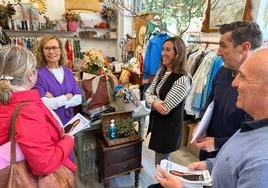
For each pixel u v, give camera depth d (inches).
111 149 78.5
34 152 34.9
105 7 229.3
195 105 104.8
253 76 26.4
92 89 84.4
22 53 38.6
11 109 36.4
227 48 47.9
